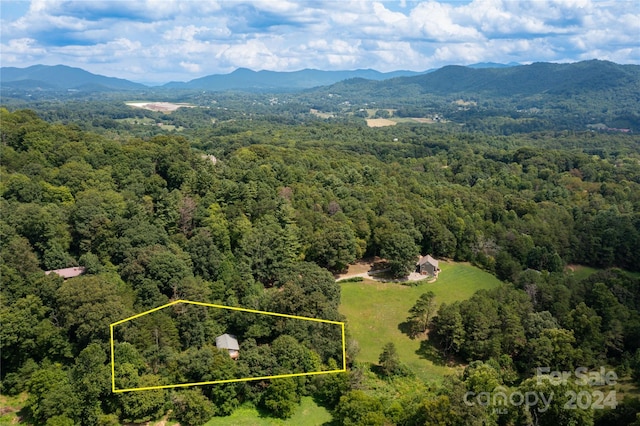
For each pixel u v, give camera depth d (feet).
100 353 190.29
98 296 204.85
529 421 174.19
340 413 187.32
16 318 191.83
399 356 243.19
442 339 254.68
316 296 239.09
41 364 196.54
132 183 346.95
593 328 238.48
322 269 277.64
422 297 264.93
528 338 238.07
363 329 264.31
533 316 243.60
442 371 233.55
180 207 305.53
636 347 238.48
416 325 265.95
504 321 244.22
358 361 233.14
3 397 188.75
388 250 321.32
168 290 237.04
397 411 182.70
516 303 257.14
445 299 301.84
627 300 274.36
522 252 358.64
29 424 177.06
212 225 293.23
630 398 183.32
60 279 220.02
